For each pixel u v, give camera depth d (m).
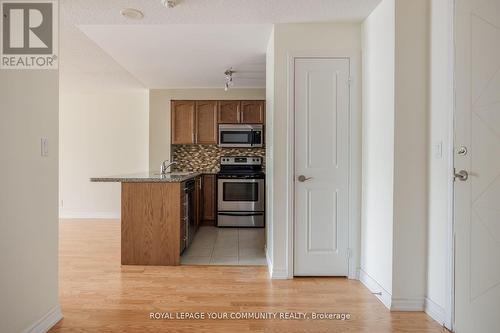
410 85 2.22
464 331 1.88
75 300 2.38
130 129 5.74
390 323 2.06
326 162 2.85
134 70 4.26
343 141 2.84
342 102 2.84
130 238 3.22
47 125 1.96
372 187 2.59
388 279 2.29
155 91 5.32
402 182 2.23
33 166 1.83
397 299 2.24
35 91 1.85
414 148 2.22
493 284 1.72
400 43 2.21
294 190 2.85
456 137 1.94
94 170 5.76
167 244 3.22
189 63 3.95
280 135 2.83
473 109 1.85
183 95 5.32
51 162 2.01
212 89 5.32
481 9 1.79
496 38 1.72
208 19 2.70
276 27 2.82
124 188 3.23
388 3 2.30
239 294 2.50
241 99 5.32
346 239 2.86
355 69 2.81
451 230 1.97
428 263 2.21
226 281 2.78
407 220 2.23
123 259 3.21
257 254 3.60
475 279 1.82
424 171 2.23
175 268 3.13
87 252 3.64
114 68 4.20
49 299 1.98
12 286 1.67
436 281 2.12
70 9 2.51
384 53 2.38
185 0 2.37
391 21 2.26
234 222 5.08
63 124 5.75
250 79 4.72
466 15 1.88
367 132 2.70
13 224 1.68
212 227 5.09
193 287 2.64
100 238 4.28
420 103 2.22
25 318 1.77
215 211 5.21
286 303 2.34
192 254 3.60
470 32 1.86
